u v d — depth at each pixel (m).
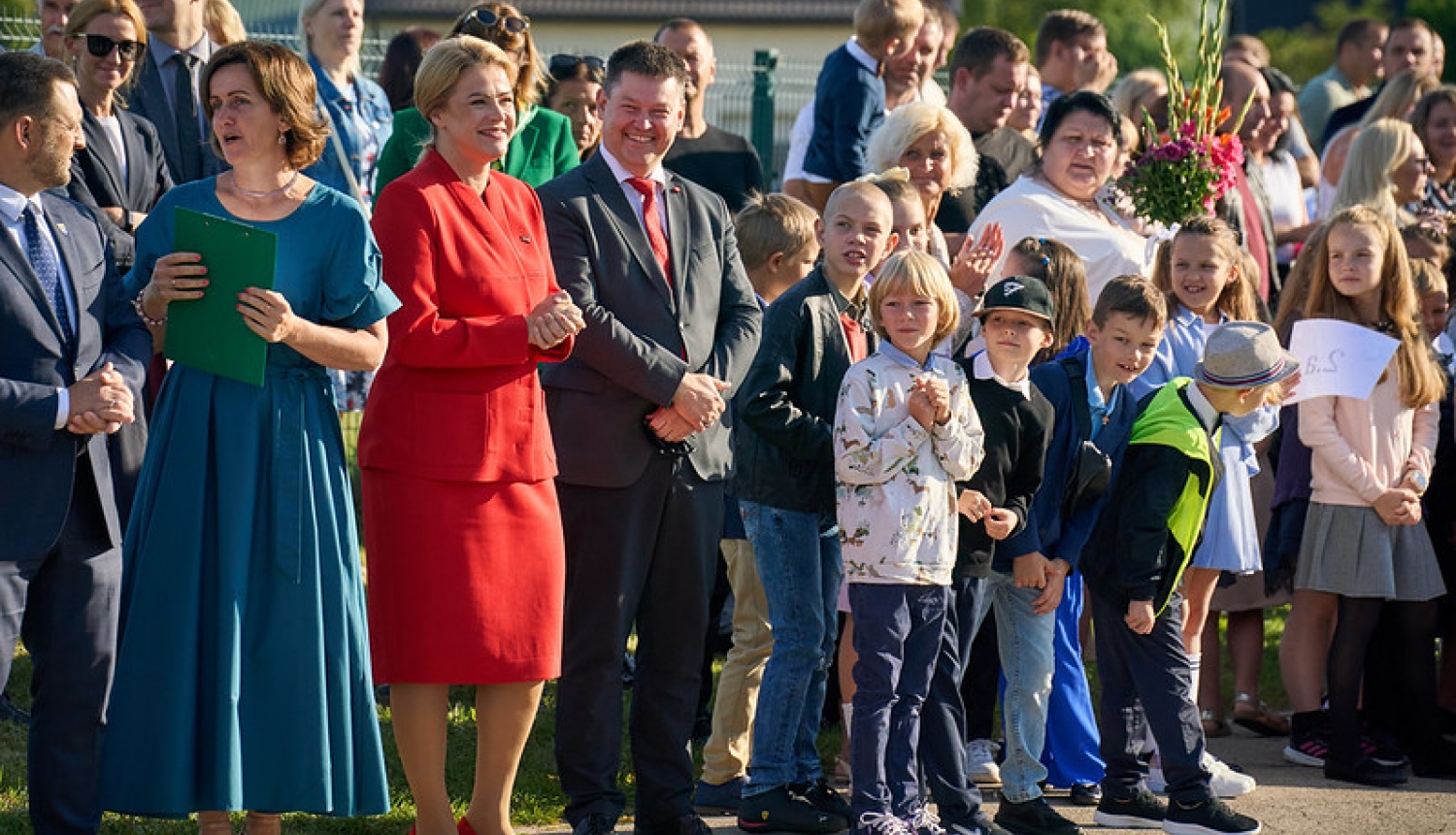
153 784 5.22
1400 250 7.99
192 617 5.27
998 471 6.45
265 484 5.37
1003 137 9.77
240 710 5.29
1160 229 8.68
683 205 6.44
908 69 9.92
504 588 5.67
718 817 6.92
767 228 7.35
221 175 5.56
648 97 6.25
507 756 5.90
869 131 9.70
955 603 6.50
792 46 41.00
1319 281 8.10
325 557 5.43
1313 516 7.91
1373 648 8.11
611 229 6.21
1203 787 6.70
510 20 7.56
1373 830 6.90
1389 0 41.16
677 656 6.30
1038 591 6.74
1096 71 11.33
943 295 6.23
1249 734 8.62
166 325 5.36
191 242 5.29
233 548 5.29
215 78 5.43
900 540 6.14
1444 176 10.75
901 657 6.22
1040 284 6.48
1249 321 7.04
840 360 6.64
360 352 5.45
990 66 9.52
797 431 6.43
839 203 6.70
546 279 5.97
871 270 7.18
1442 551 8.41
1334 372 7.82
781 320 6.57
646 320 6.22
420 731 5.71
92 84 7.30
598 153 6.38
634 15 40.88
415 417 5.65
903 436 6.12
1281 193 11.36
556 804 6.87
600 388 6.16
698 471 6.25
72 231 5.47
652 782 6.30
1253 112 10.13
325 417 5.53
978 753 7.45
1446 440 8.34
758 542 6.64
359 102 9.98
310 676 5.33
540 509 5.78
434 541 5.61
